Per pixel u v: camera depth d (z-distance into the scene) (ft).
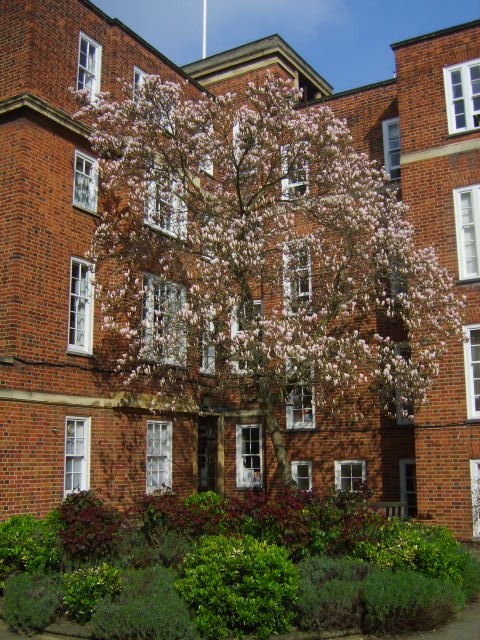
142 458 52.31
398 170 59.47
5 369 42.83
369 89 62.18
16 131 46.91
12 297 44.24
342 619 26.71
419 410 49.49
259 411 62.23
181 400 52.95
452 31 53.72
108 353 50.72
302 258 49.88
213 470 62.80
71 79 51.57
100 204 52.37
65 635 26.89
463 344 48.73
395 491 54.13
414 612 26.43
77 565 31.22
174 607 25.68
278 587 26.05
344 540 31.65
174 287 50.14
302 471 58.80
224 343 44.88
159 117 49.44
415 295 45.16
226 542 28.32
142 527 35.42
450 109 53.11
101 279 50.49
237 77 73.20
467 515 46.78
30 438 43.91
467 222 51.08
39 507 43.75
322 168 49.01
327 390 46.21
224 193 51.29
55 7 50.83
